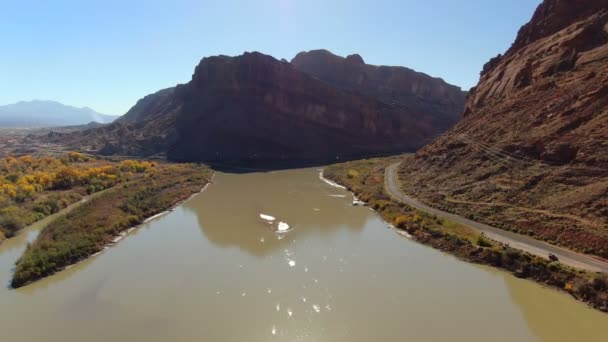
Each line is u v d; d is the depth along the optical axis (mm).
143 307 24766
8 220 40469
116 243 37062
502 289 26844
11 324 22906
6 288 27406
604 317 22859
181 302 25359
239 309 24484
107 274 29781
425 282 28062
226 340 21406
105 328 22547
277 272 29875
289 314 23859
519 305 24781
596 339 21203
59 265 30688
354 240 37531
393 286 27453
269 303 25172
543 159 39688
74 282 28422
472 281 28125
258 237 38562
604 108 37781
